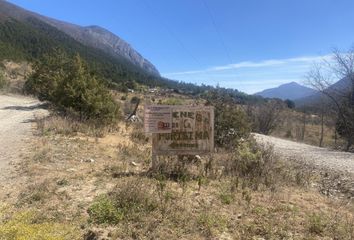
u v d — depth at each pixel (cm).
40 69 2756
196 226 604
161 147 947
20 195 730
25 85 3906
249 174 959
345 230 623
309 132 4366
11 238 550
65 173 888
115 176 870
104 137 1488
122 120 2269
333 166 1502
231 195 759
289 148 2175
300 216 685
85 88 1816
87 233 569
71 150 1154
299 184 989
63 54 2755
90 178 848
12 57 7438
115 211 623
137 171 932
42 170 906
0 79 4116
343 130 3011
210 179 893
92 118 1794
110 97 1900
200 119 957
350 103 2986
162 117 947
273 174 979
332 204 817
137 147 1270
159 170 920
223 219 633
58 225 593
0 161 1008
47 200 703
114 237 555
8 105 2788
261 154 1073
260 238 579
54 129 1532
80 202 692
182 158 1018
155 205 657
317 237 597
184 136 953
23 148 1170
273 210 704
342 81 3038
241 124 1474
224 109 1460
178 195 743
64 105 1852
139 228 587
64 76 1902
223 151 1309
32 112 2350
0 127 1662
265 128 3966
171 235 570
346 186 1091
